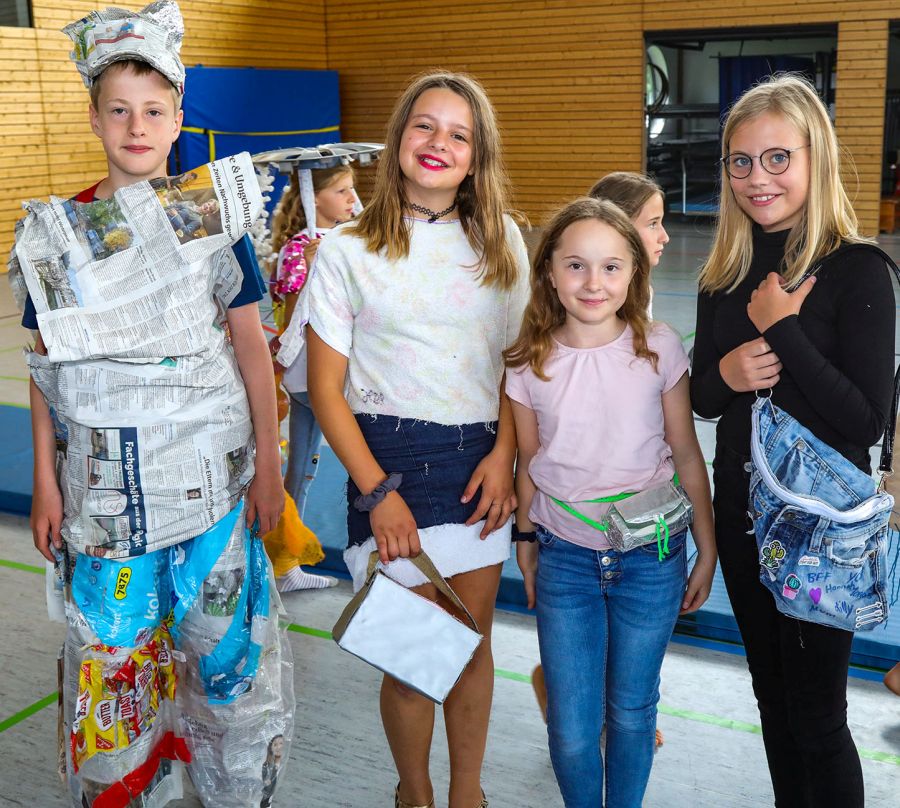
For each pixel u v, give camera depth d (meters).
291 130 13.91
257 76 13.32
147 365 1.91
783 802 1.94
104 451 1.92
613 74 13.63
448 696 2.12
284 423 5.16
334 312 1.99
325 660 2.97
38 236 1.90
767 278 1.74
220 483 2.02
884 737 2.51
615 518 1.89
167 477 1.95
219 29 13.50
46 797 2.32
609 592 1.99
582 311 1.88
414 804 2.14
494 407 2.08
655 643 1.98
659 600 1.96
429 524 2.02
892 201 13.24
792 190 1.76
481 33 14.24
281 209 3.54
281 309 3.38
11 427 5.25
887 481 2.10
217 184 1.92
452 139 1.92
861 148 12.59
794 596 1.74
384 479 1.98
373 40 14.92
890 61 16.92
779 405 1.79
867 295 1.69
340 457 2.01
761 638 1.91
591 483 1.96
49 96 11.36
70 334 1.85
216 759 2.15
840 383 1.68
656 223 2.32
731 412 1.88
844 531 1.71
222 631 2.05
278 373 3.31
